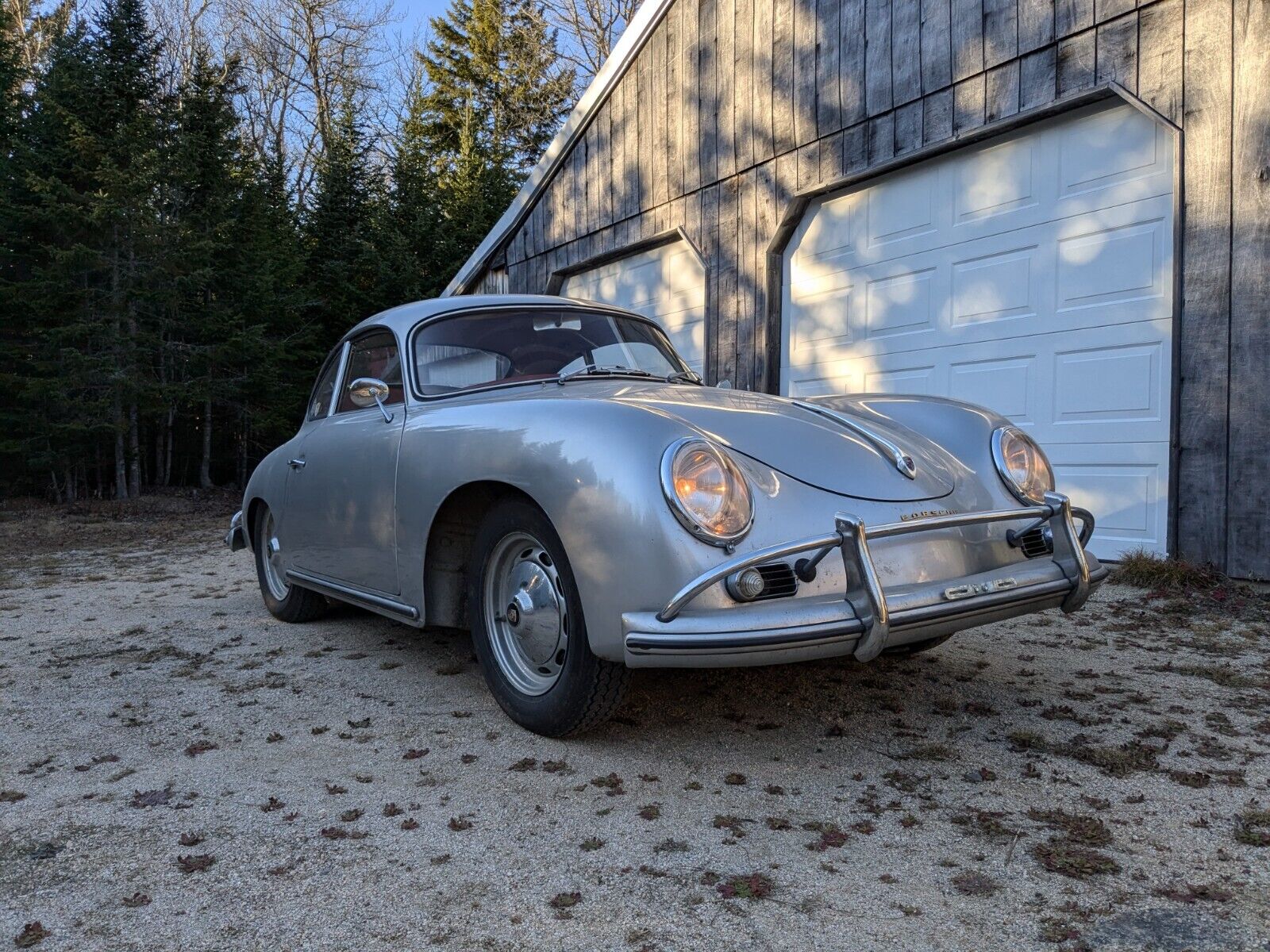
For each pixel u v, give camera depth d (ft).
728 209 24.67
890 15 20.17
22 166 40.96
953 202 19.44
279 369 47.01
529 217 33.22
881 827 6.76
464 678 10.87
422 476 9.63
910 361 20.49
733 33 24.25
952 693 9.96
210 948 5.27
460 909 5.66
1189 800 7.13
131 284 41.39
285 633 13.52
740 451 7.78
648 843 6.53
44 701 10.12
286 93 90.33
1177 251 15.23
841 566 7.46
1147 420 16.24
